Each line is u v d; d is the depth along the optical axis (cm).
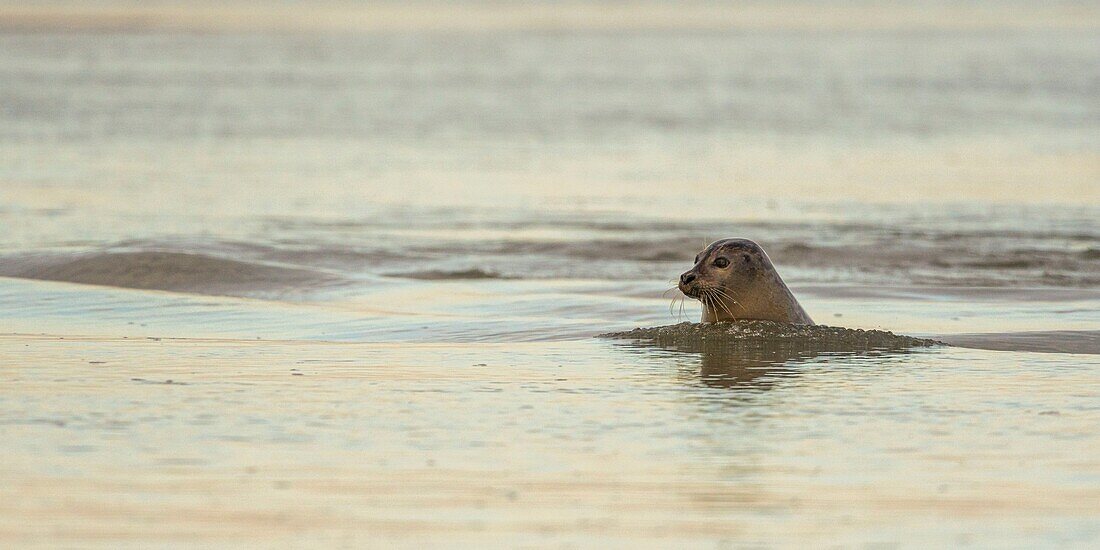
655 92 9038
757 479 1206
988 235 3466
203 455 1267
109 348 1847
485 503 1136
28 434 1336
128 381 1600
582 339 1970
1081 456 1285
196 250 3019
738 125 6962
